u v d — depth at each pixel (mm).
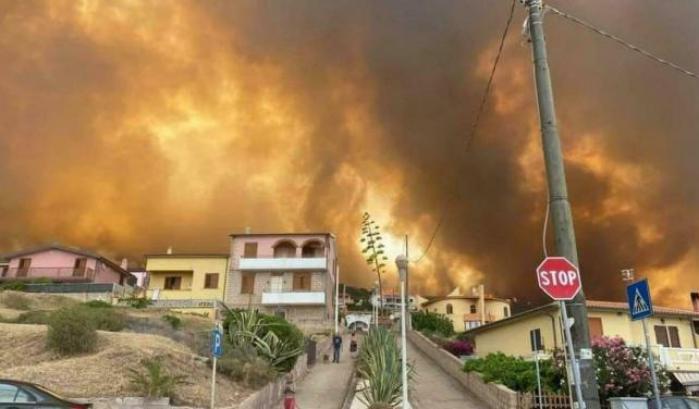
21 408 9984
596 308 26703
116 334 18375
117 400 12359
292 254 55625
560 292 7480
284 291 52250
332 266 59344
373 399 17031
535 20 10109
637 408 11406
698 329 28688
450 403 18828
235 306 52469
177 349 17688
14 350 15938
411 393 19516
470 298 85688
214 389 14000
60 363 14445
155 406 12523
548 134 9109
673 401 13297
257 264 53656
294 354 21672
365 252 53938
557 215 8547
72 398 11984
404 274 15508
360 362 24547
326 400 18906
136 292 49562
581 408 7020
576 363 7281
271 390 17719
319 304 51906
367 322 73125
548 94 9422
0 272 54906
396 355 19000
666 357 25641
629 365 15961
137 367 14594
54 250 55938
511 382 17547
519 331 30844
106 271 58000
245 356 18812
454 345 33406
